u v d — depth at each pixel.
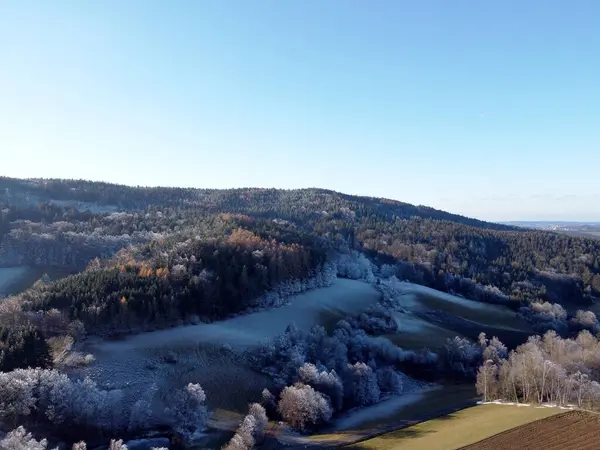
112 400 65.62
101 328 91.69
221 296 113.12
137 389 74.56
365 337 113.25
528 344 102.00
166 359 86.75
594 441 56.34
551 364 79.44
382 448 61.66
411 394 95.50
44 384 60.78
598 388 72.25
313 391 76.25
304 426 73.06
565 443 56.22
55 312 86.12
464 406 82.75
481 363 106.94
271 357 94.00
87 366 78.12
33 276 142.12
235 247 128.88
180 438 63.25
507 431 61.22
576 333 144.88
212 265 118.50
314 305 130.12
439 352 114.88
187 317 104.38
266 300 121.25
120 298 95.19
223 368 87.94
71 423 59.62
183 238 139.88
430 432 66.75
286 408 73.94
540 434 59.38
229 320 110.81
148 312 97.44
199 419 66.94
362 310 135.12
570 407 70.19
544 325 142.12
